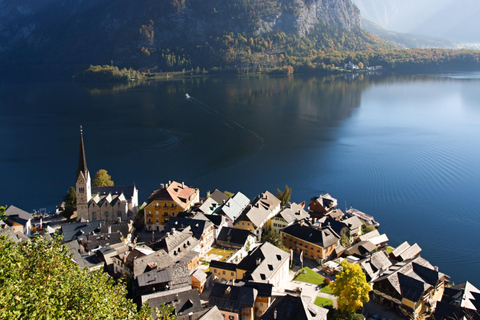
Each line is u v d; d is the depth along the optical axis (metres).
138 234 157.25
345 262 112.31
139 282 107.50
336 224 157.50
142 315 61.56
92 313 53.72
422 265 122.69
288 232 151.62
